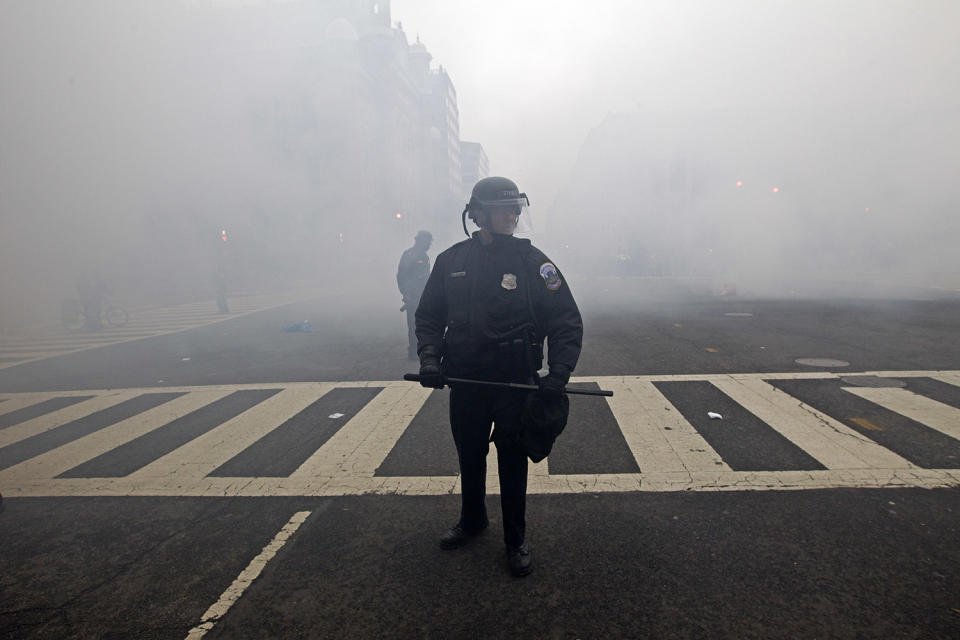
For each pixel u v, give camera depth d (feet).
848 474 9.09
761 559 6.79
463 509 7.31
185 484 9.82
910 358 17.37
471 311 6.63
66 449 12.08
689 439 10.96
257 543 7.64
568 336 6.49
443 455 10.70
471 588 6.41
